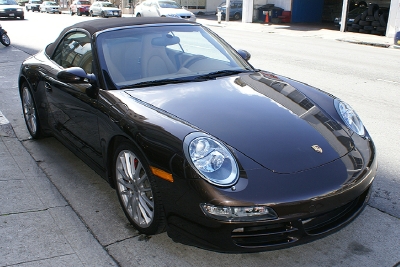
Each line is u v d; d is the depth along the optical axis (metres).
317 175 2.45
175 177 2.42
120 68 3.37
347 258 2.68
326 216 2.53
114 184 3.13
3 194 3.45
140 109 2.84
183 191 2.39
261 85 3.41
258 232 2.35
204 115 2.79
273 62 10.38
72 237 2.88
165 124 2.63
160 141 2.54
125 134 2.75
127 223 3.07
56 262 2.60
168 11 21.81
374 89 7.47
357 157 2.71
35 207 3.27
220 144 2.48
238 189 2.31
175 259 2.66
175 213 2.48
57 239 2.85
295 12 26.34
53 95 3.93
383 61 11.01
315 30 21.66
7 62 9.72
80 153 3.67
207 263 2.63
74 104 3.52
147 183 2.79
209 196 2.29
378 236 2.91
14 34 16.23
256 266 2.61
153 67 3.48
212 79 3.45
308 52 12.62
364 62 10.74
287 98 3.21
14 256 2.65
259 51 12.57
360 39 17.25
